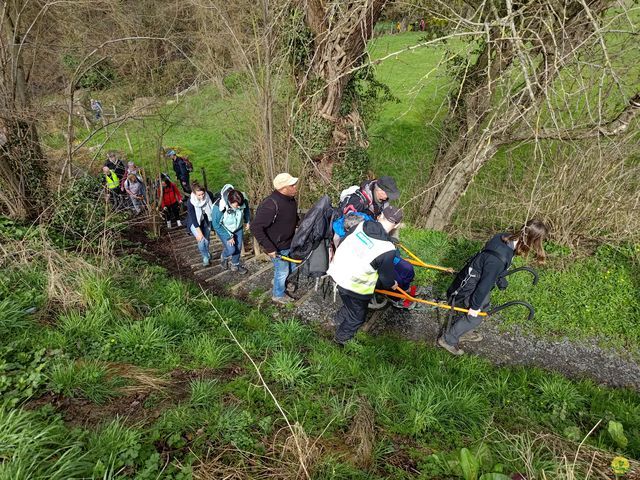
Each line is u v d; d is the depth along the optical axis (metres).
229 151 11.48
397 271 4.87
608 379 4.34
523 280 5.73
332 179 8.48
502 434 2.98
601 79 2.91
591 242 6.52
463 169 6.56
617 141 5.14
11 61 6.27
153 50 10.84
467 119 6.59
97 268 4.73
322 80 7.33
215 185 12.51
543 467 2.49
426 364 4.31
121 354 3.48
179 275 6.39
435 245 6.84
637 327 4.89
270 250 4.77
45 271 4.52
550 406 3.71
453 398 3.38
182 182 11.18
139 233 8.48
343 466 2.43
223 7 7.20
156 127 9.07
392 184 4.39
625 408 3.68
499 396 3.82
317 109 7.75
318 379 3.53
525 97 4.63
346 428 2.88
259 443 2.54
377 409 3.15
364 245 3.64
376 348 4.45
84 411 2.68
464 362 4.35
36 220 5.95
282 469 2.35
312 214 4.32
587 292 5.43
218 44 8.20
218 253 7.29
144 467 2.22
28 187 6.65
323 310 5.32
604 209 6.27
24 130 6.56
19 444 2.09
